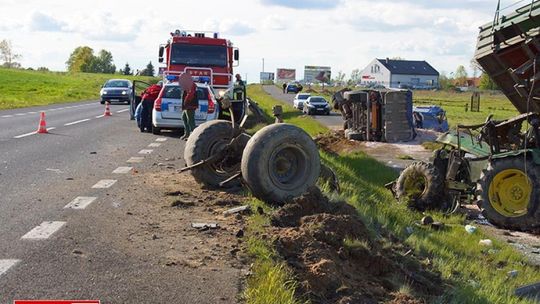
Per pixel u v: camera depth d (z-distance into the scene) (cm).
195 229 680
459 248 937
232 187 945
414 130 2614
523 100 1248
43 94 5488
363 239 713
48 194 869
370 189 1302
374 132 2591
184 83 1675
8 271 532
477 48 1219
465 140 1268
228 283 515
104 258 572
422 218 1139
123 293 490
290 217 747
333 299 531
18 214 741
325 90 9656
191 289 501
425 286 664
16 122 2273
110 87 4078
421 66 14588
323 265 570
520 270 855
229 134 968
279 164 848
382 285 620
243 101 2092
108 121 2430
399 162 1966
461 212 1238
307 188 846
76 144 1545
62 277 521
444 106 6144
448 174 1248
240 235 656
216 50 2361
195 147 954
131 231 668
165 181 995
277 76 15288
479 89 11869
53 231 659
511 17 1144
